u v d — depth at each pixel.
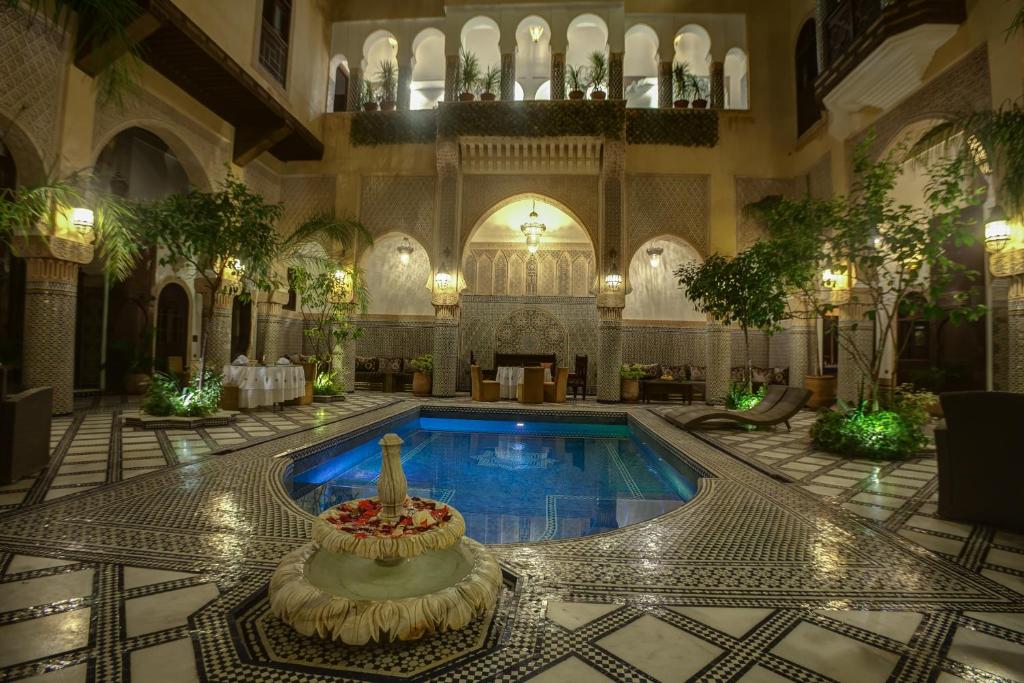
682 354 13.48
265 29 9.89
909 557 2.72
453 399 10.91
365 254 11.58
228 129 9.97
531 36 12.82
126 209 6.29
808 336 11.17
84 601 2.08
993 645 1.89
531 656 1.76
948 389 9.62
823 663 1.76
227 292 7.72
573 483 4.89
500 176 11.48
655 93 14.91
